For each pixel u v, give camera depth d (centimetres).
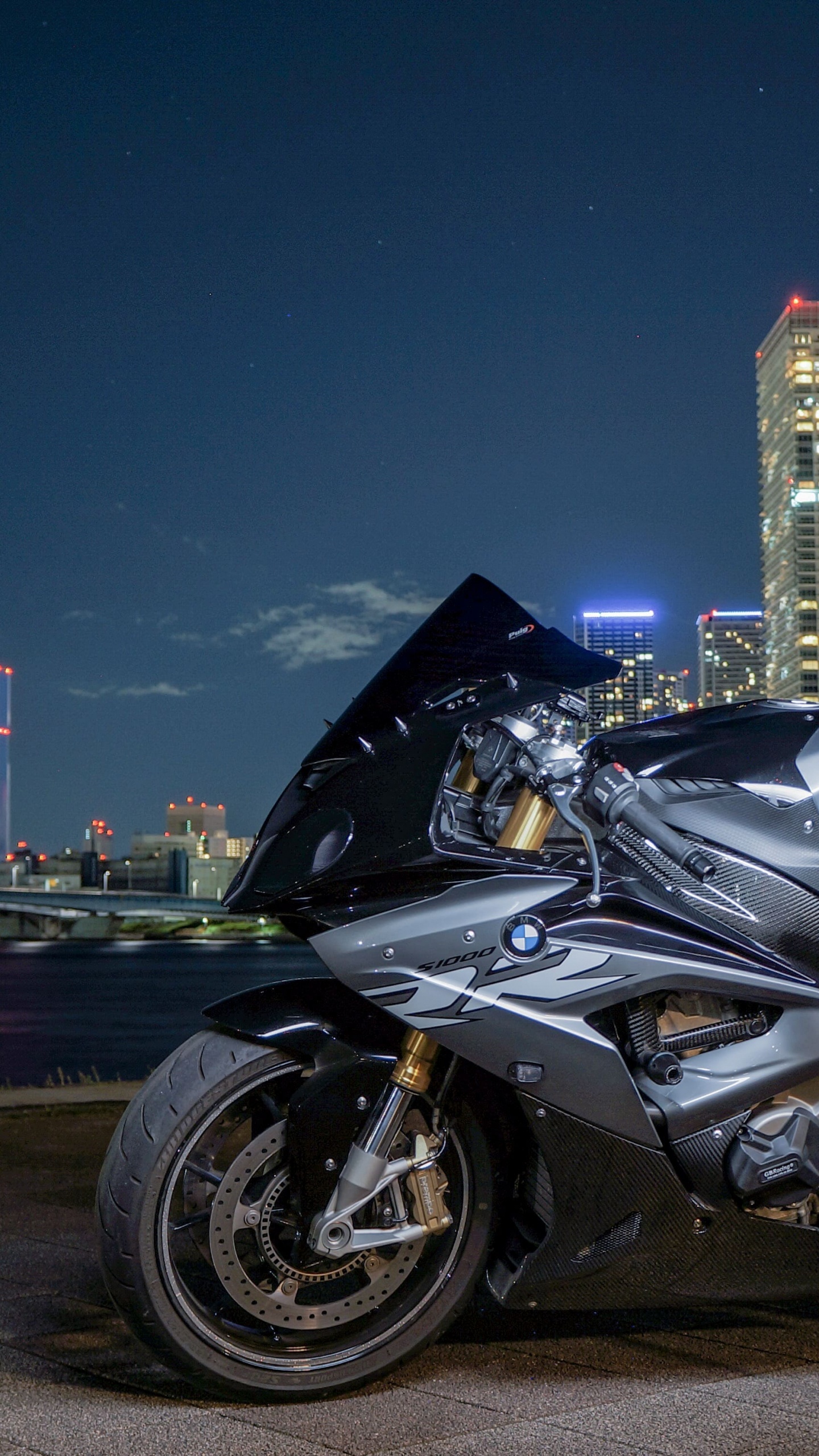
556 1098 248
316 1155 247
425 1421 239
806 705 292
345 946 246
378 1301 257
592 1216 253
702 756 277
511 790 275
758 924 263
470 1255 262
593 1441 230
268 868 254
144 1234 244
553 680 262
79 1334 287
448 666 267
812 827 270
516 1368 267
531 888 251
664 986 252
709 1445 229
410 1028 251
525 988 247
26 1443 227
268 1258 250
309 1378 250
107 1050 3188
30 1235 382
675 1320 298
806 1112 257
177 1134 247
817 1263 262
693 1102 253
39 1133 594
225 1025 256
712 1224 256
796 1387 257
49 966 10312
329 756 267
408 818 252
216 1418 240
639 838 261
